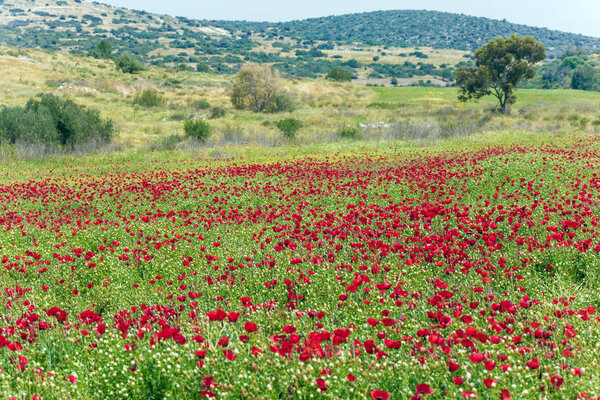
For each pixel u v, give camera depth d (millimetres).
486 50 54562
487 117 41812
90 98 57719
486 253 6395
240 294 5859
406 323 4457
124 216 11688
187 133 34438
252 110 58500
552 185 11891
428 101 68875
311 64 198875
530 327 4000
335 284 5648
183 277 6504
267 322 4766
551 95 76750
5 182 21281
